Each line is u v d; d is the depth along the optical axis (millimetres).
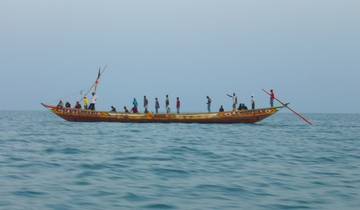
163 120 56875
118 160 24422
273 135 45875
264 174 20312
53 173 19609
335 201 14703
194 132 46375
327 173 20828
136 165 22609
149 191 15953
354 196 15508
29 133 45219
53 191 15609
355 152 30500
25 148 30266
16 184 16812
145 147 31469
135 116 57219
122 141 35844
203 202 14352
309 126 72875
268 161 25047
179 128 51875
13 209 12992
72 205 13625
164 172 20516
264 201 14625
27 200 14141
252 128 55250
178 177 19172
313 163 24516
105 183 17422
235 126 56969
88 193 15398
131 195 15188
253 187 17000
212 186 17109
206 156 26953
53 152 28000
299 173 20734
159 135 42094
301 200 14820
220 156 27016
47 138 38531
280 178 19203
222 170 21375
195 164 23391
